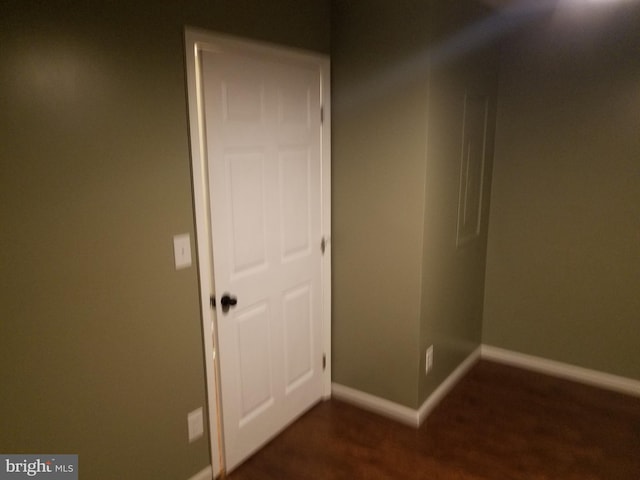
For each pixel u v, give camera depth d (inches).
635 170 109.3
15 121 55.6
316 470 92.6
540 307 126.8
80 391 66.6
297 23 91.9
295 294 102.5
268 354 97.8
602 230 115.3
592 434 101.7
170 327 77.5
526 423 106.0
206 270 81.7
